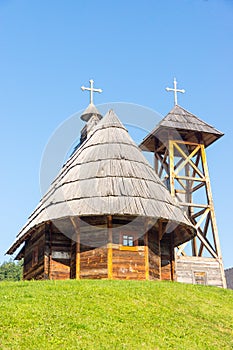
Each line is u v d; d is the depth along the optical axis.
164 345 10.84
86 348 10.02
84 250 18.58
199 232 26.34
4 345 9.77
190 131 26.89
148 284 15.50
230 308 14.70
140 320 12.05
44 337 10.28
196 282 25.47
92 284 14.75
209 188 26.25
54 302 12.41
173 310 13.30
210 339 11.79
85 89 25.91
